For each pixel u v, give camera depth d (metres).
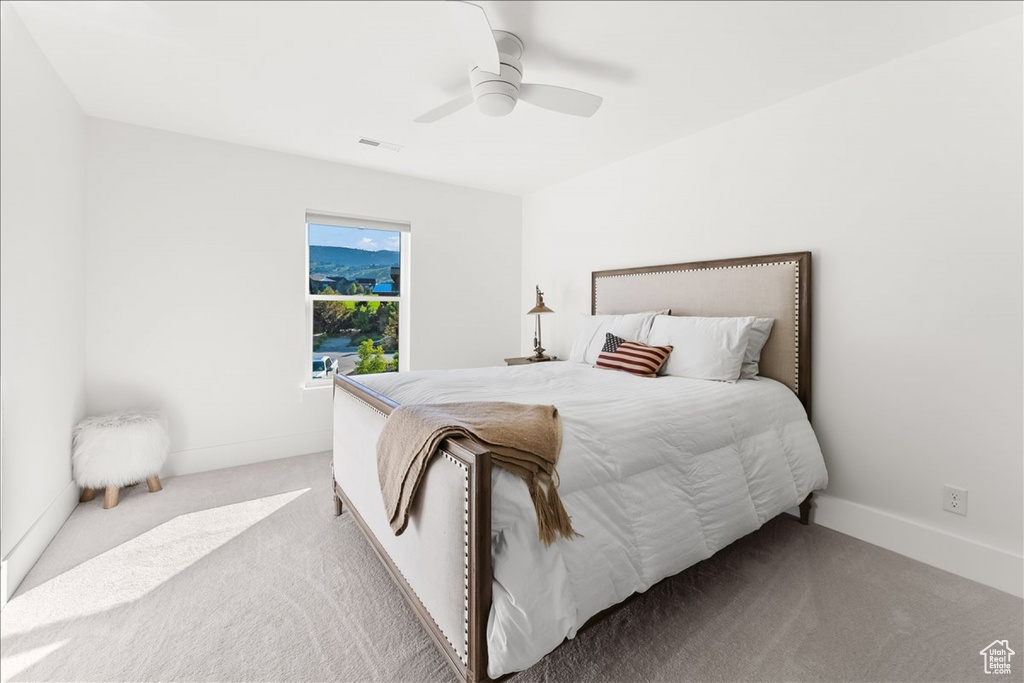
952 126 1.96
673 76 2.26
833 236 2.35
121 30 1.92
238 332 3.29
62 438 2.37
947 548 2.00
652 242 3.32
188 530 2.32
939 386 2.03
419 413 1.54
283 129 2.97
